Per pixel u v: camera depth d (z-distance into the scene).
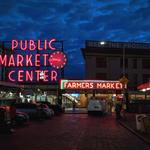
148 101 45.84
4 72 65.81
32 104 42.09
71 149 17.00
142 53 86.69
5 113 26.22
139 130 25.64
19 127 31.06
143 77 86.69
